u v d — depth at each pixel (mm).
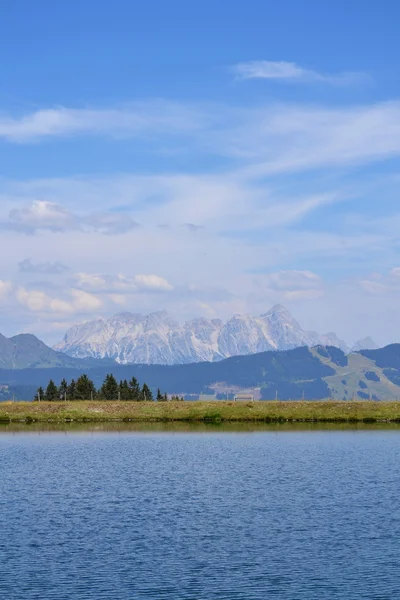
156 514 68625
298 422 162125
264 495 77625
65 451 115625
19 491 80500
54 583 48812
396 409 167375
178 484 84938
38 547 57094
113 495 78000
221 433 140250
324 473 91875
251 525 64125
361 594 46688
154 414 173500
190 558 54250
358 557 54156
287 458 105688
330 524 64062
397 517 66312
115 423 165375
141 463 102000
